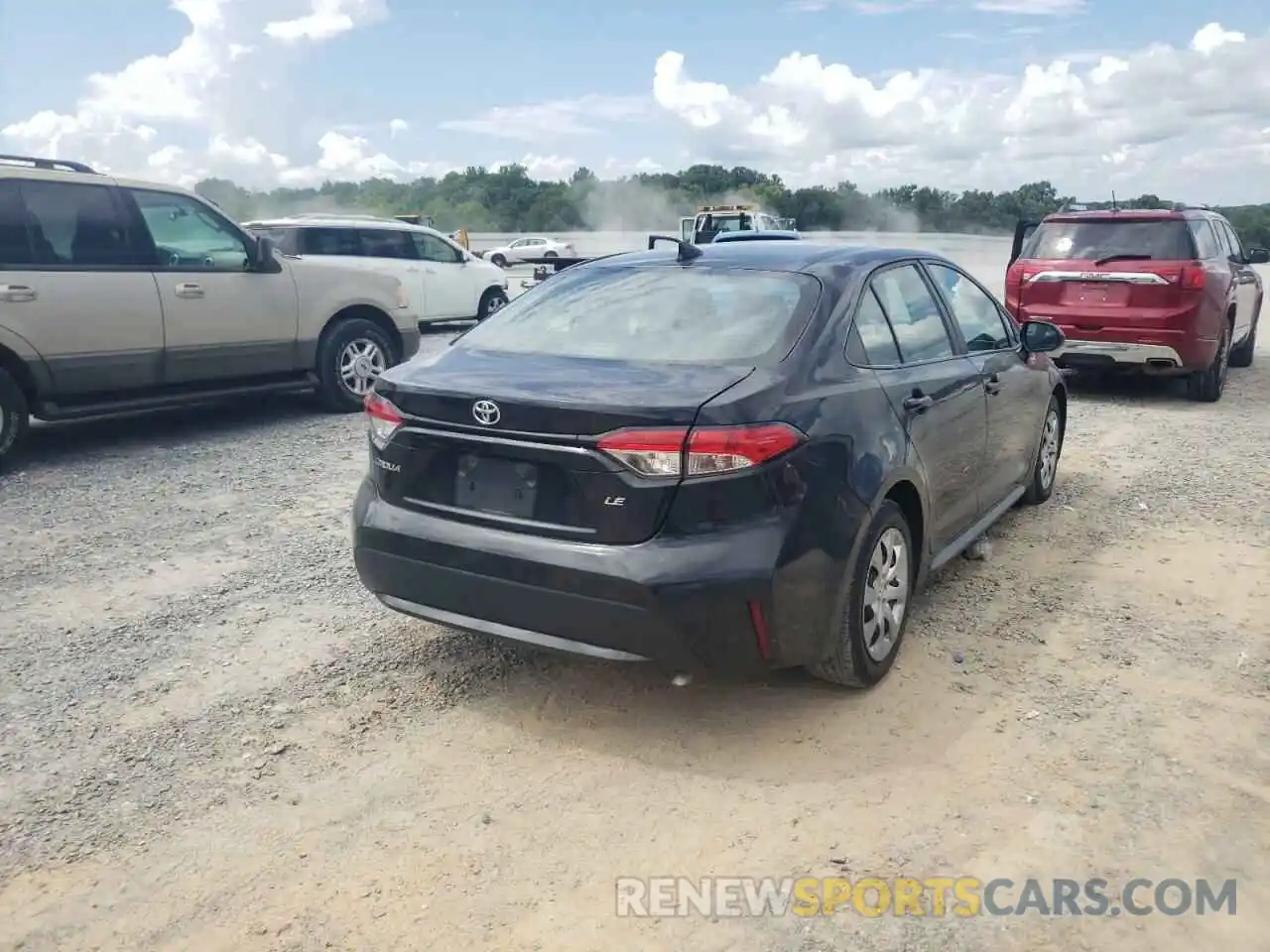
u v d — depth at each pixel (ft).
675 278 14.21
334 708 12.94
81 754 11.89
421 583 12.21
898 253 15.67
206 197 27.32
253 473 23.98
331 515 20.75
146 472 24.06
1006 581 17.04
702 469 10.78
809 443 11.50
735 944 8.87
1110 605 15.99
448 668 13.97
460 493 11.96
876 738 12.10
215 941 8.96
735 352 12.31
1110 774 11.28
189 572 17.54
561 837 10.34
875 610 12.93
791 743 12.02
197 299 26.48
